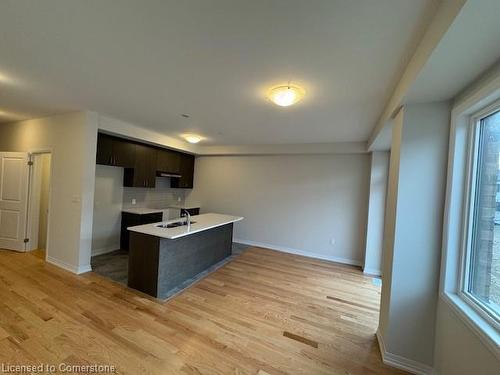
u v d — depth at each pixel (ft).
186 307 9.04
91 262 13.10
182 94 8.71
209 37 5.34
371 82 7.01
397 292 6.68
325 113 10.02
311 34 5.06
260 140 16.40
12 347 6.36
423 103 6.47
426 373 6.39
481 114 5.46
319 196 17.12
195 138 15.25
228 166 20.24
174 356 6.45
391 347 6.72
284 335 7.68
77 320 7.73
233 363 6.34
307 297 10.49
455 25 3.57
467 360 4.93
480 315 4.89
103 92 8.91
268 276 12.74
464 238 5.80
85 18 4.90
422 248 6.46
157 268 9.77
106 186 15.19
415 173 6.51
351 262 16.14
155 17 4.76
